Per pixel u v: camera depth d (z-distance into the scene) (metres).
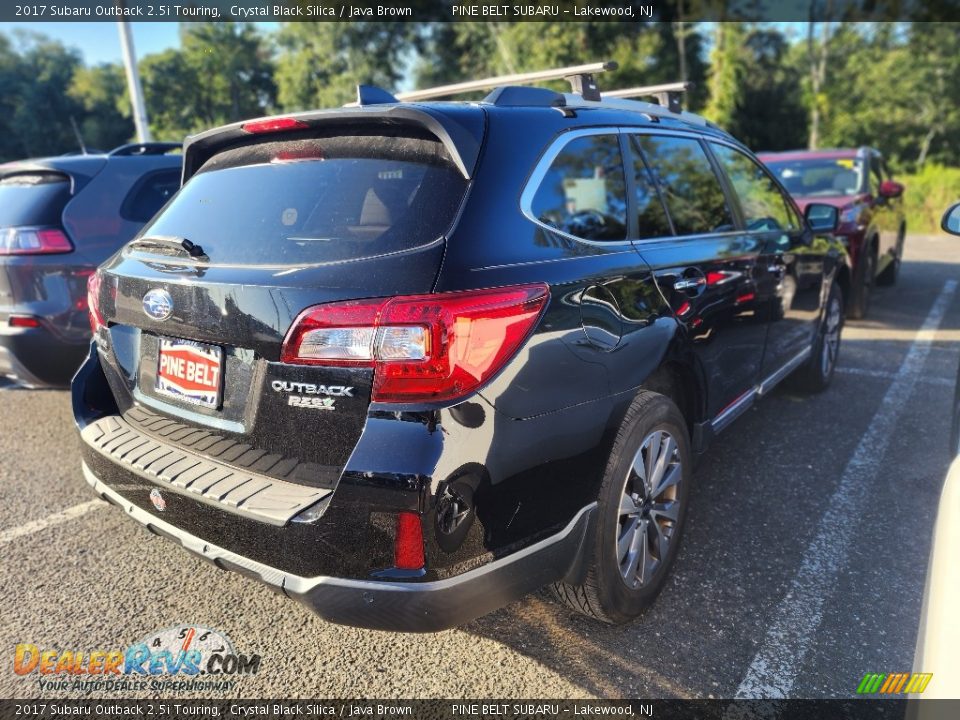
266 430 1.86
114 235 4.25
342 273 1.76
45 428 4.49
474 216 1.86
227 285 1.87
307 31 32.66
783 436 4.12
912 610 2.48
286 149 2.23
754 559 2.83
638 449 2.30
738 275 3.05
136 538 3.08
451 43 32.25
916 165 33.53
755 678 2.18
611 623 2.41
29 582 2.74
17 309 3.96
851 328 6.93
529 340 1.83
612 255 2.30
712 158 3.29
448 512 1.66
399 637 2.42
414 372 1.65
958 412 2.26
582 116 2.45
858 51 37.22
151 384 2.26
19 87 55.19
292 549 1.72
